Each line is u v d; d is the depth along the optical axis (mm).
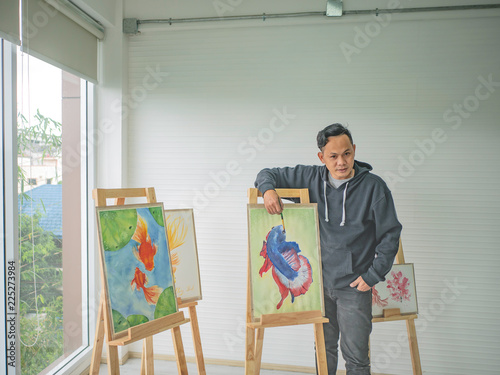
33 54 1997
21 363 1975
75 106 2461
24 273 1987
